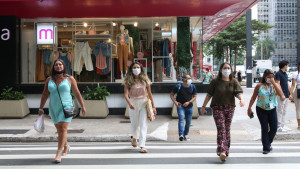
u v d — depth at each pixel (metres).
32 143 8.15
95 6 11.71
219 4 11.73
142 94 6.44
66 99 5.49
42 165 5.35
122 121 11.02
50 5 11.55
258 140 8.44
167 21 12.93
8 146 7.46
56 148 7.05
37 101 12.57
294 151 6.63
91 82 13.00
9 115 11.50
